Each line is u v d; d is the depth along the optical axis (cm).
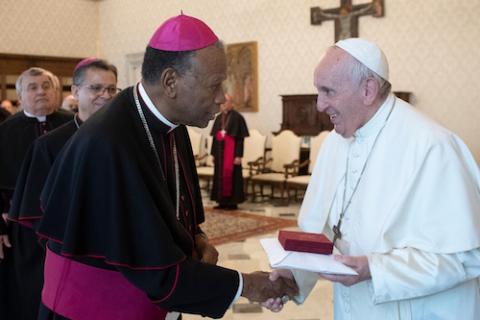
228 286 161
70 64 1206
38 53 1153
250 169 809
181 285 150
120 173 148
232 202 753
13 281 282
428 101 731
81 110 249
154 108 160
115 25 1199
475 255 162
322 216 198
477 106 688
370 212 174
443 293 168
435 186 164
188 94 154
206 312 160
